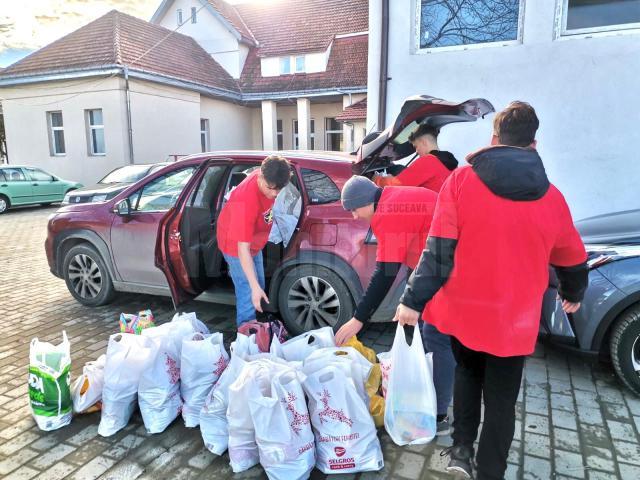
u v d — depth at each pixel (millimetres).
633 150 5398
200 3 18328
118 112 13578
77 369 3320
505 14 5824
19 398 2955
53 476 2232
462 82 6023
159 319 4312
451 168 2850
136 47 14898
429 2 6145
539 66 5629
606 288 2832
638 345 2830
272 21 19453
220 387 2416
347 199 2283
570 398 2896
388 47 6301
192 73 16062
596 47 5367
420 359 2389
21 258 7180
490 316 1770
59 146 15273
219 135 17578
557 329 3004
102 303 4570
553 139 5703
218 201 4074
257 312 3396
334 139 18250
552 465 2275
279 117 18859
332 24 18359
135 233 4145
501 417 1868
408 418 2398
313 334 2803
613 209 5570
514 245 1729
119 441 2502
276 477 2102
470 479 2168
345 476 2219
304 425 2178
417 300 1842
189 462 2332
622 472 2221
